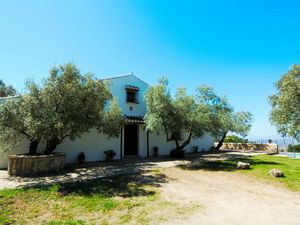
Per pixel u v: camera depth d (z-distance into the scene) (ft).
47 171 33.22
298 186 27.50
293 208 19.70
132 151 59.06
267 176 32.91
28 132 32.68
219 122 54.08
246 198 22.59
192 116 46.65
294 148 74.23
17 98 33.04
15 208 18.99
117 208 19.07
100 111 38.55
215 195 23.54
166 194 23.53
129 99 59.82
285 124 41.86
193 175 33.76
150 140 62.23
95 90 35.35
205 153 71.56
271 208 19.63
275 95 44.14
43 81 32.86
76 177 30.71
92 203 20.16
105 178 30.09
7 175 31.86
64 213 17.98
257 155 64.03
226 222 16.43
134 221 16.42
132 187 26.04
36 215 17.58
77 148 46.47
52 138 34.47
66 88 31.94
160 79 50.55
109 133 44.32
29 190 23.47
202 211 18.67
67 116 32.04
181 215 17.71
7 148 33.47
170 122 47.78
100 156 50.26
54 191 23.49
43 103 31.71
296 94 38.27
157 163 45.98
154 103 48.11
